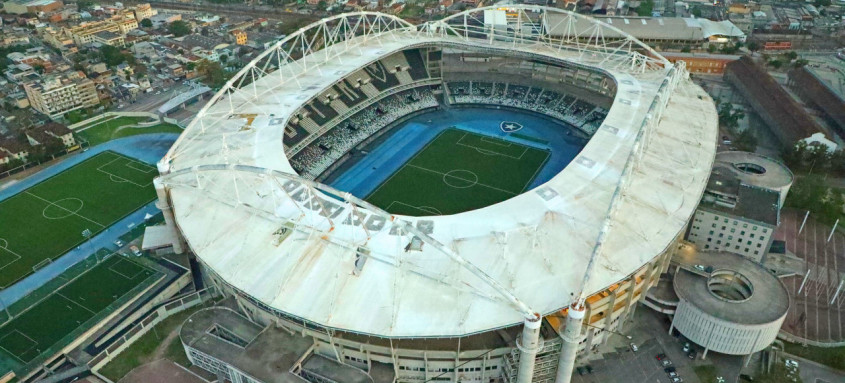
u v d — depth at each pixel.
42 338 121.75
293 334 108.75
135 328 119.88
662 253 111.56
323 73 191.50
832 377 112.12
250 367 101.94
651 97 171.88
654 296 116.81
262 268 108.31
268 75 195.50
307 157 179.88
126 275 138.12
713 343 109.69
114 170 187.50
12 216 164.38
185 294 133.38
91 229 158.38
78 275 139.50
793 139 189.38
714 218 135.00
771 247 147.00
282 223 116.31
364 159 186.88
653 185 128.38
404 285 102.12
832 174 182.12
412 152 190.38
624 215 117.12
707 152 145.75
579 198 122.56
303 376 105.50
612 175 131.25
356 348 105.06
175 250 144.62
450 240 110.56
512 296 91.94
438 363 105.06
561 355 98.94
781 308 108.38
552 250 107.69
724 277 118.56
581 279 101.44
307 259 108.62
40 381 110.81
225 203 124.56
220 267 109.75
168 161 140.75
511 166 181.88
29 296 133.88
